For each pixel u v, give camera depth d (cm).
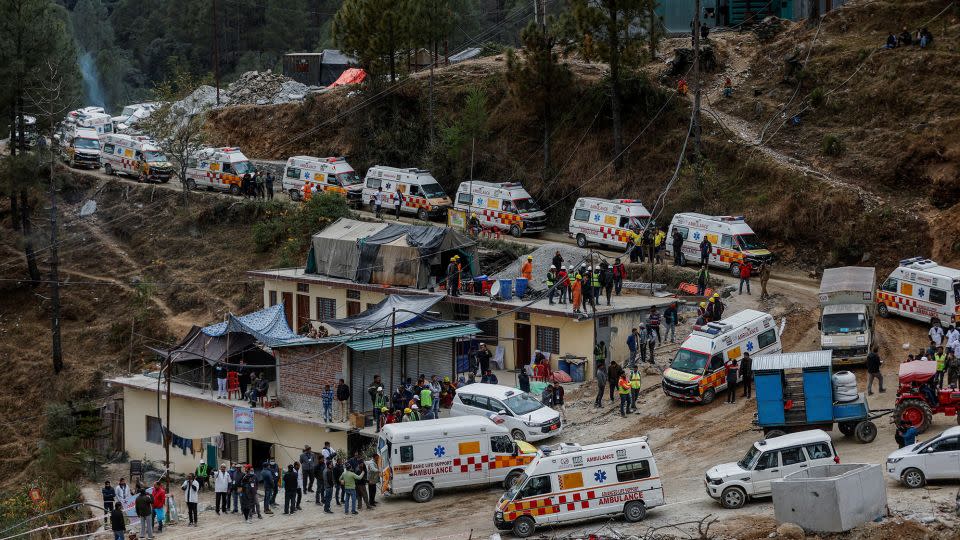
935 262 5750
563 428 4675
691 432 4400
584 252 6656
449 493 4181
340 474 4128
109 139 9675
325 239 6569
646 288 6106
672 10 9312
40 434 6919
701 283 6069
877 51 7538
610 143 7938
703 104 7881
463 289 6006
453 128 8325
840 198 6538
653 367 5247
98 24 17438
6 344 7862
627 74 7975
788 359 4047
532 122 8462
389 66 9400
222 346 5528
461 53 11019
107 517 4494
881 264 6281
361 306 6338
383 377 5181
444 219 7756
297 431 5128
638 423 4616
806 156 7094
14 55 8362
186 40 17312
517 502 3544
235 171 8825
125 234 8862
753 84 7975
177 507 4744
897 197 6562
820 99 7419
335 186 8181
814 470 3291
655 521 3509
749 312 5034
